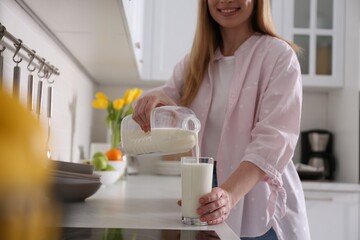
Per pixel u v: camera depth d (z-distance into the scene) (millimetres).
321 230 2346
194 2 2549
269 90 1110
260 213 1148
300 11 2660
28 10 1177
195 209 815
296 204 1200
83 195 1083
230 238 705
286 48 1182
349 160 2543
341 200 2365
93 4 1089
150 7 2541
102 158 1599
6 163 235
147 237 691
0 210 251
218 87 1323
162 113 1028
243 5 1244
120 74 2387
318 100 2943
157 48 2539
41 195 291
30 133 247
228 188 882
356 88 2459
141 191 1460
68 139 1904
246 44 1268
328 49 2672
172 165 2545
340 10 2648
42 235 293
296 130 1043
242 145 1180
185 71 1456
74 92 2014
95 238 674
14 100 244
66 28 1377
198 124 1020
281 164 962
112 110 2322
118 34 1438
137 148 1105
